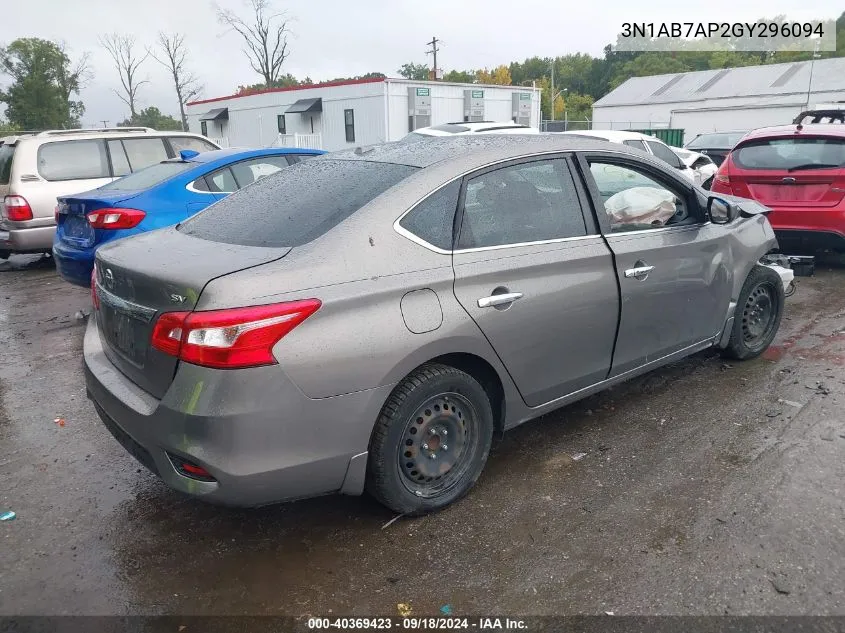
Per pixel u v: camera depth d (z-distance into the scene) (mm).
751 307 4852
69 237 6422
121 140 9078
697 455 3686
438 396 3068
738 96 46344
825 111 12094
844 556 2820
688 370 4895
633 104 52031
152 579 2818
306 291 2650
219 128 37094
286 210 3197
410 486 3109
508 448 3846
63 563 2932
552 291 3354
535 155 3488
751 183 7520
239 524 3199
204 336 2516
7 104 48562
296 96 31297
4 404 4664
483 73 77875
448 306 2975
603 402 4418
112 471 3729
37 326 6562
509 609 2596
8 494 3494
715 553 2861
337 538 3066
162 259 2889
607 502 3277
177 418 2586
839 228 7008
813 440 3789
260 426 2572
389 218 2947
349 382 2715
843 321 5918
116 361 3092
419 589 2721
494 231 3248
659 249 3865
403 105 27797
